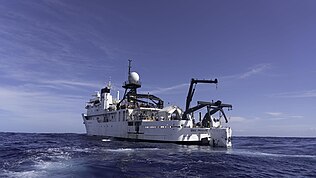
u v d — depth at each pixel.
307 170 29.36
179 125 53.56
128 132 66.44
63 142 65.81
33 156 35.00
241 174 25.92
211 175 24.86
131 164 29.20
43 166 27.45
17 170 25.41
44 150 42.78
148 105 73.06
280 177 25.41
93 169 25.95
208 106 58.22
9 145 56.12
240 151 47.50
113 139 72.75
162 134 56.59
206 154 39.47
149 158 34.06
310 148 62.84
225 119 58.69
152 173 24.81
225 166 29.59
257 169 28.95
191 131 53.44
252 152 46.44
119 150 43.34
